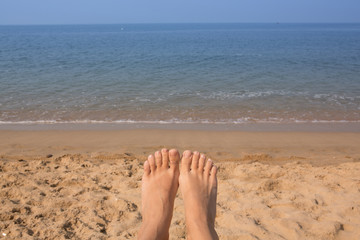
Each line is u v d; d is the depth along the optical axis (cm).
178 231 270
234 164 430
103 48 2950
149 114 823
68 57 2106
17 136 629
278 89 1119
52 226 274
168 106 898
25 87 1117
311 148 573
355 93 1055
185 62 1894
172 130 681
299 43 3747
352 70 1547
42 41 4203
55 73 1438
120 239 257
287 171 403
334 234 269
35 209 304
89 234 265
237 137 635
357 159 501
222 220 293
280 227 280
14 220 283
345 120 785
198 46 3278
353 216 298
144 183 305
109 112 837
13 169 411
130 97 995
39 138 616
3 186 353
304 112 849
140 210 307
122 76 1378
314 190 350
